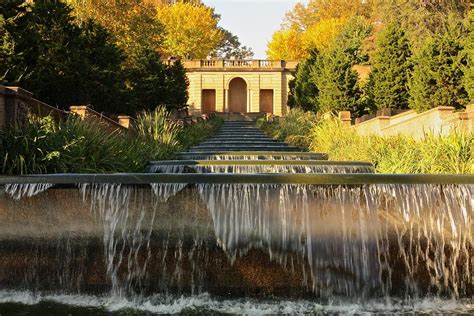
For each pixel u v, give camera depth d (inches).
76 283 290.0
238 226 286.8
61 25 697.0
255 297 282.4
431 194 290.7
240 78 2138.3
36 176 301.4
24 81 582.9
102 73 740.7
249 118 1836.9
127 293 286.0
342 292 284.0
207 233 287.7
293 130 874.8
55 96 693.3
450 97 709.9
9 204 296.0
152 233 289.1
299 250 286.0
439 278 289.0
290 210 286.7
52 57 676.1
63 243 292.8
